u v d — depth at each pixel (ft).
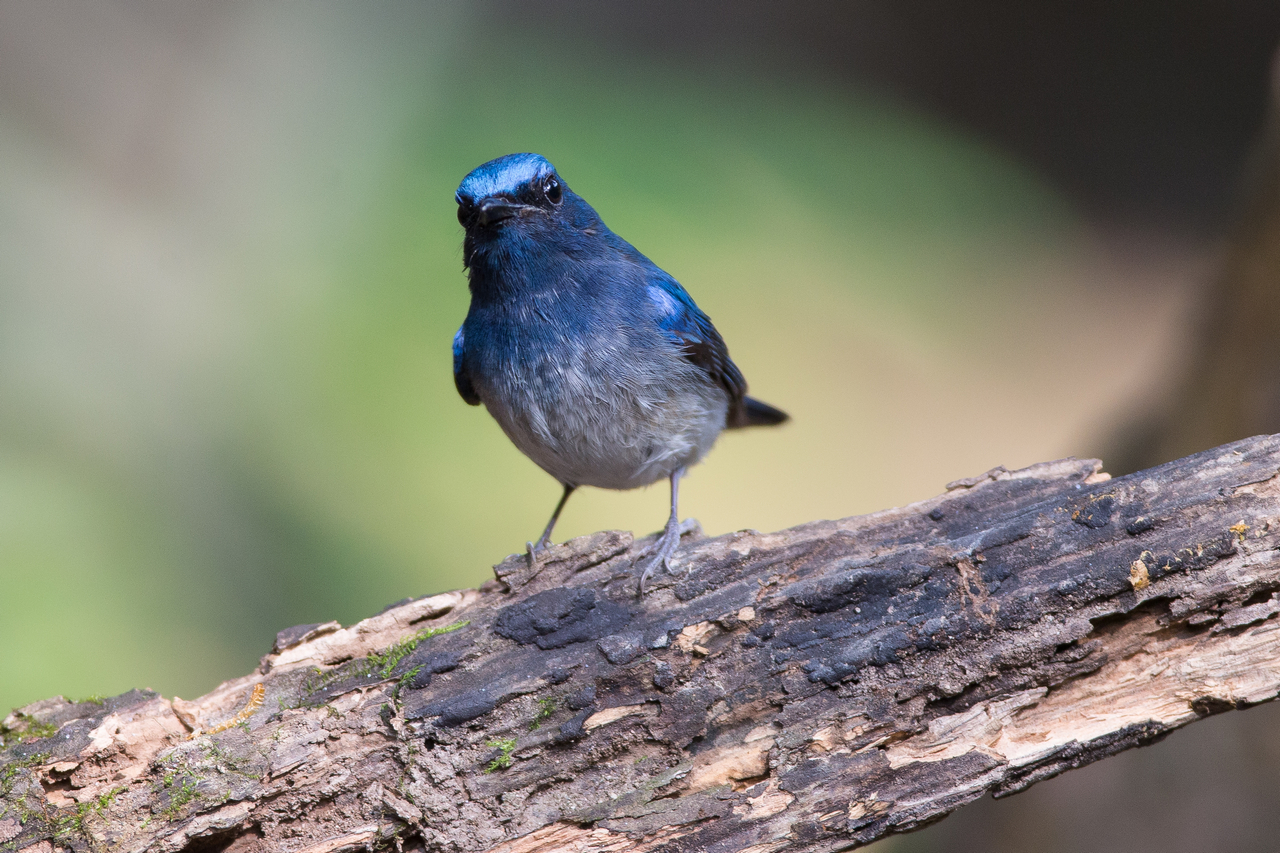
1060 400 64.54
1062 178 85.10
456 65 69.00
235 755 19.25
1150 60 93.76
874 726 19.79
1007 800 37.35
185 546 45.27
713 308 61.36
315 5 67.21
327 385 54.24
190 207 60.03
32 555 41.50
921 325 65.00
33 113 58.75
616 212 62.44
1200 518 19.66
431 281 58.85
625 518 53.62
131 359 51.72
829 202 69.72
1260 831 32.63
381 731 19.67
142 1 63.67
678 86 73.92
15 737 19.52
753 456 58.90
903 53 88.38
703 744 19.97
